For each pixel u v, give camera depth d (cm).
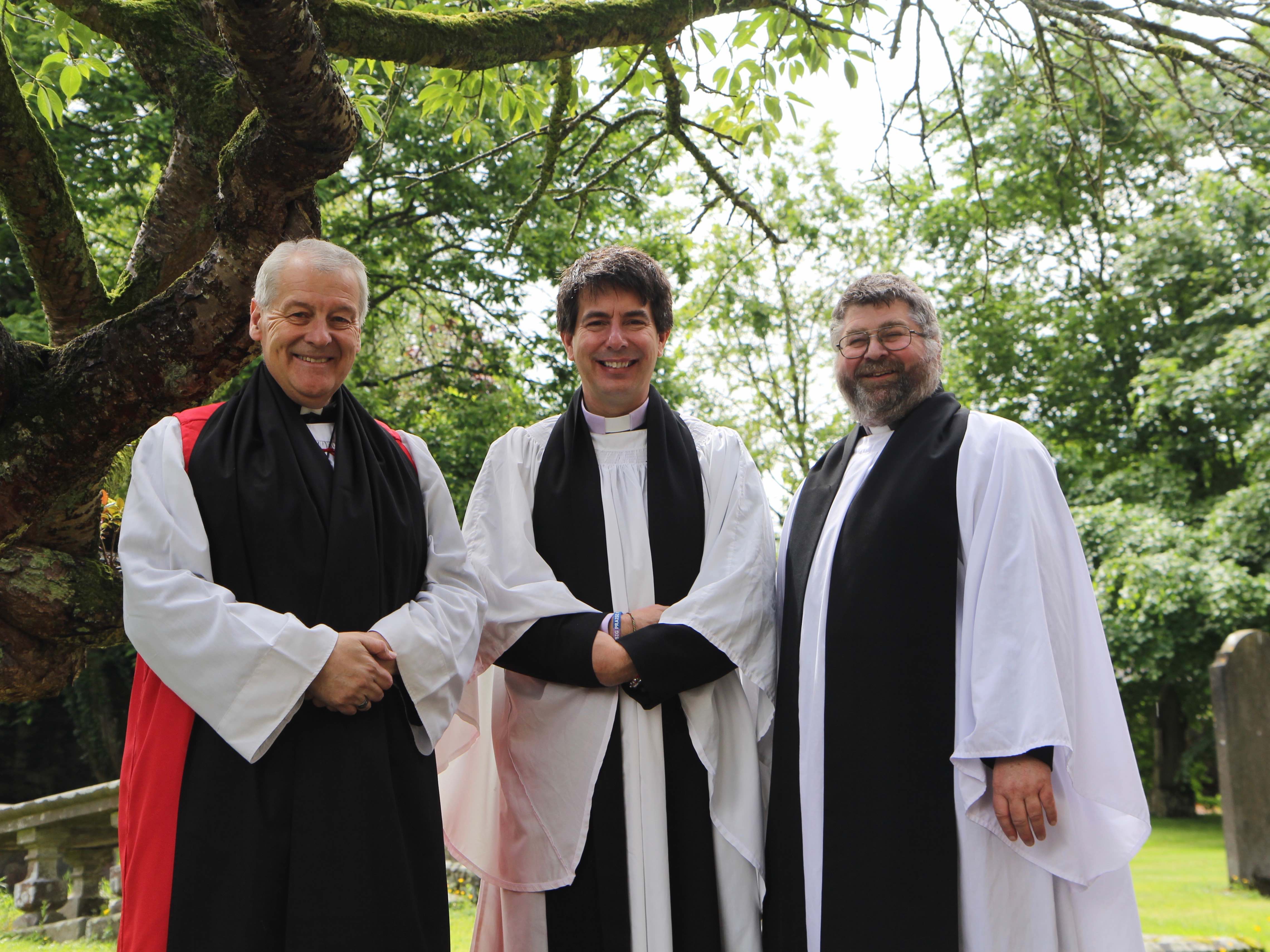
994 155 1609
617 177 1189
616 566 284
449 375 1312
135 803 223
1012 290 1712
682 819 269
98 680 1361
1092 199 1587
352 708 221
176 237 314
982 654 253
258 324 245
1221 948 448
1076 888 254
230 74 308
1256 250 1453
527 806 277
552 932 271
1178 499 1520
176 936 211
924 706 261
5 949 486
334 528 230
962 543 271
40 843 554
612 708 270
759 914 273
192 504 229
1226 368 1335
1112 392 1698
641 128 1170
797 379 1772
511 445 303
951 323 1698
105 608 304
